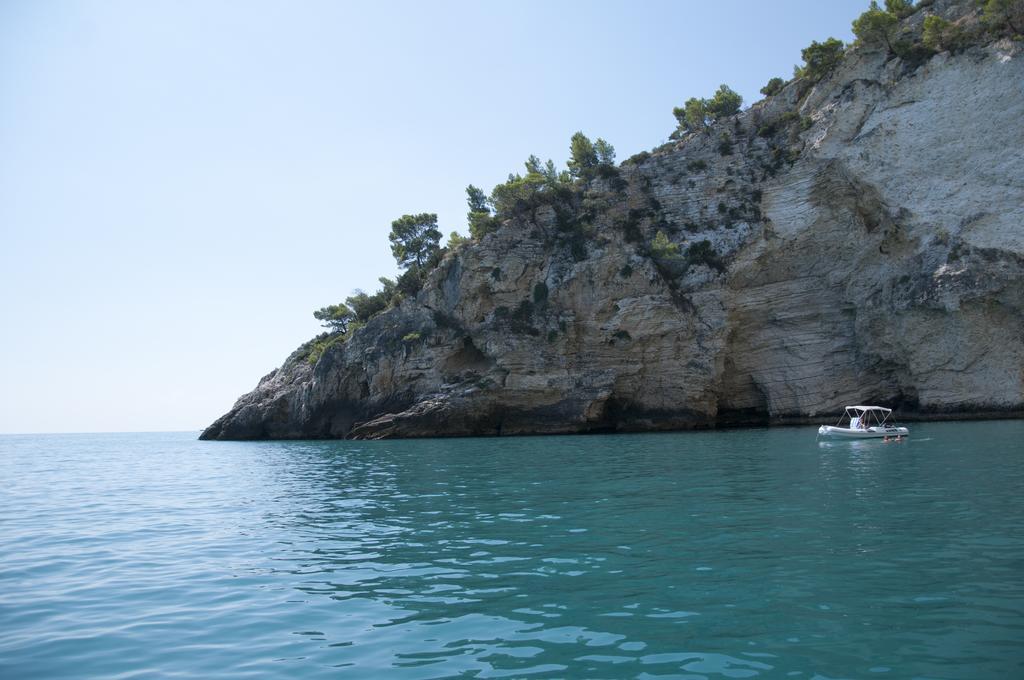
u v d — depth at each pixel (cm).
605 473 2472
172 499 2291
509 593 977
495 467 2898
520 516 1628
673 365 5906
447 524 1569
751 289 5862
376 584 1056
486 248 6631
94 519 1875
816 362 5650
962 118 5044
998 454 2509
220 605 973
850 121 5525
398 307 7038
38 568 1251
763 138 6431
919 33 5741
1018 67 4912
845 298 5478
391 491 2255
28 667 746
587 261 6228
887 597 893
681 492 1900
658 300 5862
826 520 1412
